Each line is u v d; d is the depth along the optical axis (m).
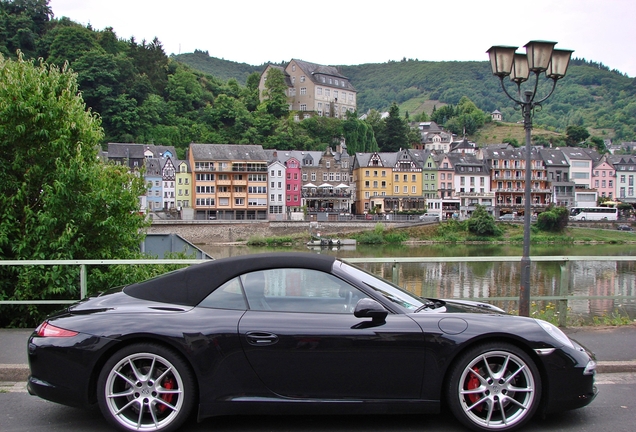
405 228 83.38
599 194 111.06
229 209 89.56
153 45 163.50
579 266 45.34
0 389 5.72
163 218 84.19
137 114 119.06
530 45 8.11
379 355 4.44
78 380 4.42
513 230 86.31
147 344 4.45
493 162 104.50
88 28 152.62
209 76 171.62
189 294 4.69
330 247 75.50
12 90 10.88
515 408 4.60
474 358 4.51
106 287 10.02
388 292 4.87
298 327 4.45
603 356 6.71
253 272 4.75
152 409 4.43
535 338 4.56
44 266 9.25
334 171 100.94
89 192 10.90
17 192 10.36
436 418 4.93
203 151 88.88
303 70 143.38
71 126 11.29
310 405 4.44
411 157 100.88
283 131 130.25
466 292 31.08
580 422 4.83
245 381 4.43
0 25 134.00
